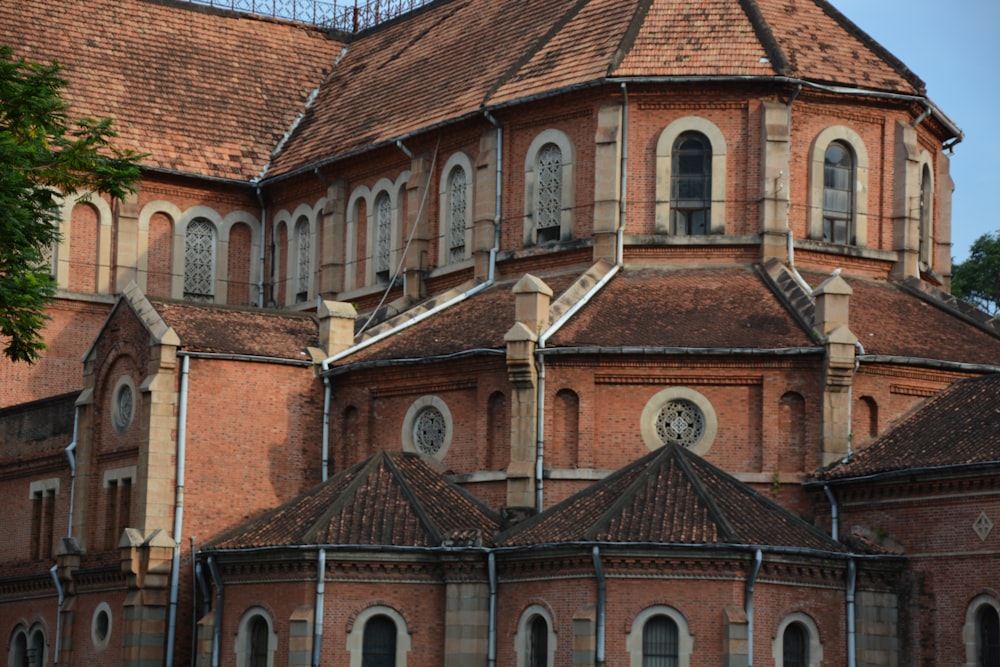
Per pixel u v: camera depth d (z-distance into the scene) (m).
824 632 53.44
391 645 55.31
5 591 71.44
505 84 68.19
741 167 64.56
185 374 62.56
